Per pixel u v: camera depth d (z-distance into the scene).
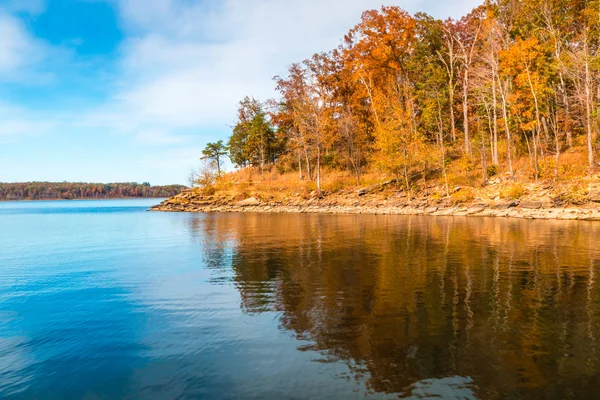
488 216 30.64
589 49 35.78
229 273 11.67
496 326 6.59
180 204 65.12
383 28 43.59
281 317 7.37
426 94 44.50
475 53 43.28
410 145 40.66
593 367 5.05
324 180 54.47
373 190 45.00
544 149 38.41
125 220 40.72
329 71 52.84
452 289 9.01
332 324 6.88
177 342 6.28
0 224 37.41
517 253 13.67
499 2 39.94
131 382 4.98
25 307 8.53
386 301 8.18
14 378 5.21
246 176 69.25
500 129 43.66
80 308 8.38
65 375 5.26
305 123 50.31
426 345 5.85
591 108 33.28
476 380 4.78
